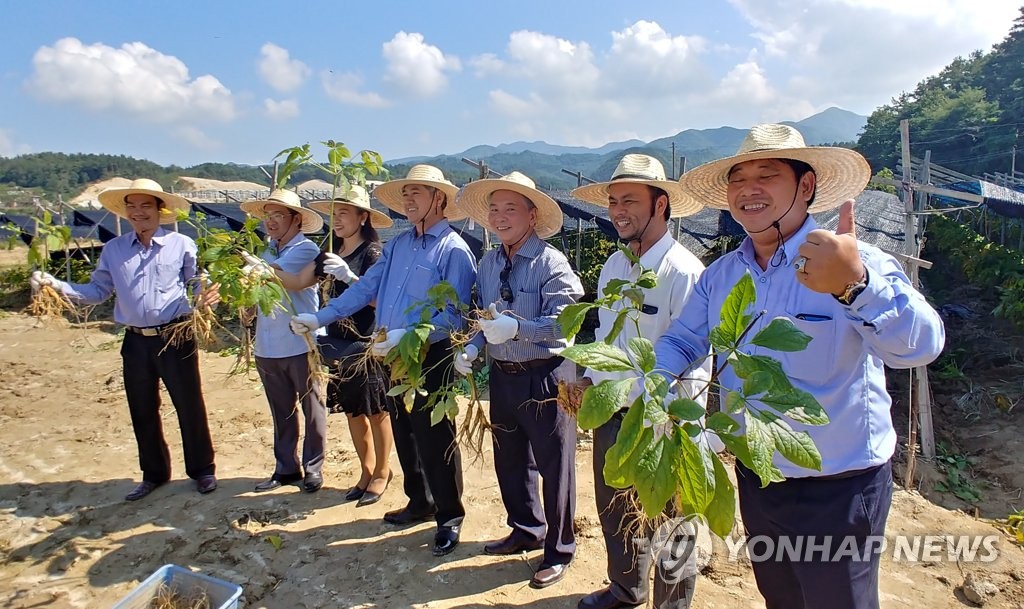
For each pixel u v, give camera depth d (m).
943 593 3.25
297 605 3.10
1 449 5.17
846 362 1.77
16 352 8.61
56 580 3.32
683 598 2.62
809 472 1.81
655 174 2.55
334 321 3.56
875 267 1.68
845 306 1.54
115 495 4.31
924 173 7.92
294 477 4.41
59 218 13.94
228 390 6.73
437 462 3.36
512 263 3.04
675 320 2.34
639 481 1.30
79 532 3.80
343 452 4.96
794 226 1.92
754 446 1.29
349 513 3.97
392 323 3.35
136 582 3.31
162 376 4.09
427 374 3.23
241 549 3.58
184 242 4.12
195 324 3.66
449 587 3.17
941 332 1.60
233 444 5.24
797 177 1.91
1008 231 15.06
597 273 10.27
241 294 3.28
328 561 3.44
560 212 3.12
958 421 7.24
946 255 15.55
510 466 3.30
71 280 13.73
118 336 9.79
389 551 3.52
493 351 3.06
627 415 1.36
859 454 1.79
